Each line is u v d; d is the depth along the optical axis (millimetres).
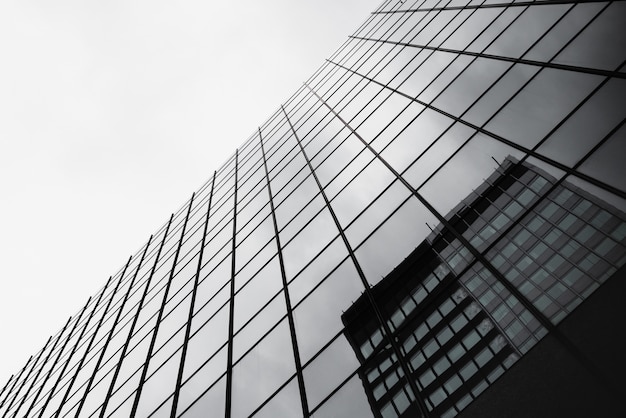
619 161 7254
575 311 6164
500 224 8359
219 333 14109
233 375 11969
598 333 5730
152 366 16062
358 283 10523
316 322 10789
